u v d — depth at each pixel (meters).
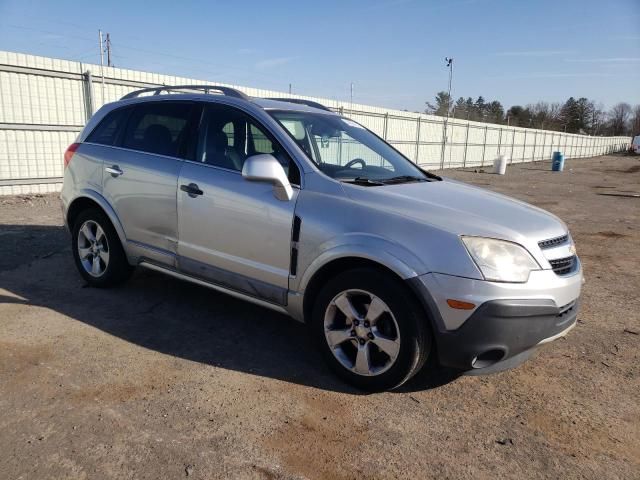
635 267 6.69
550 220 3.37
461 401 3.11
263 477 2.35
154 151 4.20
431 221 2.94
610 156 64.75
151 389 3.05
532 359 3.73
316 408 2.95
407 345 2.91
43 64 11.07
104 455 2.43
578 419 2.96
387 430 2.77
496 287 2.76
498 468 2.50
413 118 25.22
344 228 3.08
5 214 8.54
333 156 3.80
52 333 3.76
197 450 2.51
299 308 3.36
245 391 3.09
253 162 3.20
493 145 34.69
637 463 2.58
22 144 11.01
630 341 4.14
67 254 5.97
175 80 13.88
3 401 2.84
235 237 3.58
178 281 5.10
